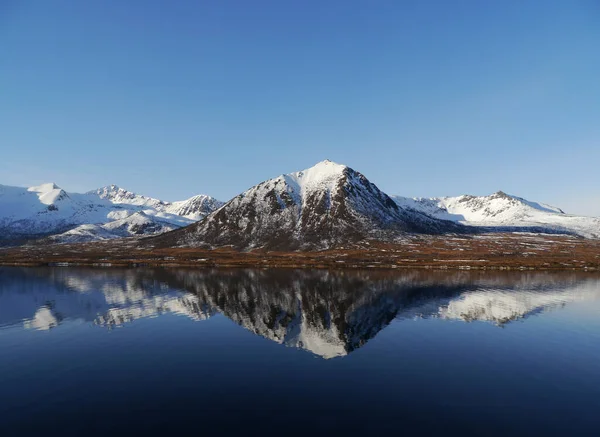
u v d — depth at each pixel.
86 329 44.75
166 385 27.89
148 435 20.70
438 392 26.47
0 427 21.83
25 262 152.88
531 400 25.27
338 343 38.81
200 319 50.12
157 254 186.00
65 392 26.72
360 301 63.75
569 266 129.50
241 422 22.16
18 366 32.19
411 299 65.44
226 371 30.81
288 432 20.95
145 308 57.72
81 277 101.56
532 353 35.47
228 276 104.19
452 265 131.88
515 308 57.06
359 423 21.98
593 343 38.50
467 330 43.88
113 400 25.36
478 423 22.06
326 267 132.75
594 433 20.98
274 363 32.78
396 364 32.44
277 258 161.25
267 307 58.69
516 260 145.75
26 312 54.50
